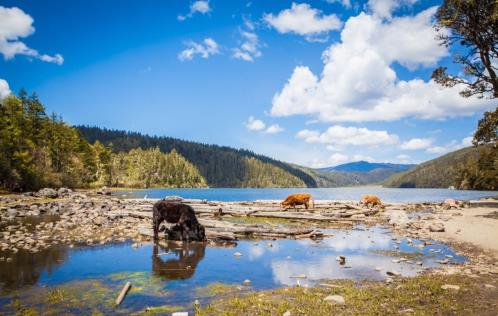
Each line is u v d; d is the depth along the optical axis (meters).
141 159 179.25
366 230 20.22
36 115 85.75
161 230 17.52
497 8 21.34
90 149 109.62
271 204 34.00
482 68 24.30
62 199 43.69
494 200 45.19
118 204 33.72
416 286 8.60
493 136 24.86
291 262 11.95
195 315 6.86
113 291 8.55
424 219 24.19
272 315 6.76
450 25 24.08
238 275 10.25
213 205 30.62
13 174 59.41
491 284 8.82
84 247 14.18
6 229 18.28
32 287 8.84
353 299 7.68
